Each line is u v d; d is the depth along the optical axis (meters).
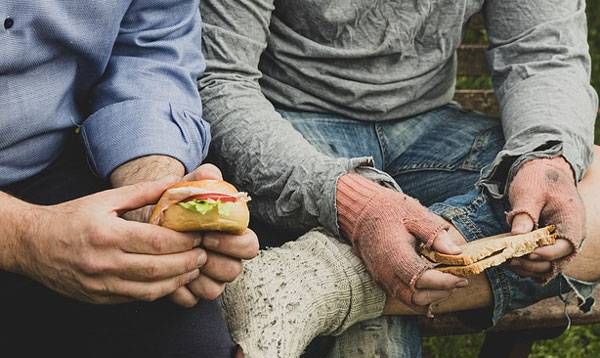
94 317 1.16
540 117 1.46
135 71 1.32
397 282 1.25
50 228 1.10
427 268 1.23
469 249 1.26
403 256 1.24
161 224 1.12
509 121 1.51
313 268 1.28
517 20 1.58
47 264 1.11
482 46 1.91
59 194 1.25
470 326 1.43
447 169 1.57
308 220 1.34
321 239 1.31
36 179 1.28
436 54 1.58
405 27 1.54
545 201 1.34
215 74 1.44
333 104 1.56
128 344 1.15
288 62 1.54
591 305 1.45
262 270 1.26
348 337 1.35
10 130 1.23
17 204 1.13
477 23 1.94
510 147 1.44
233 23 1.45
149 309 1.16
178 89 1.33
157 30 1.35
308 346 1.37
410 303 1.25
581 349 2.02
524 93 1.52
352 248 1.31
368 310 1.32
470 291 1.36
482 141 1.58
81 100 1.34
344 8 1.51
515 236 1.27
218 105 1.41
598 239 1.39
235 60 1.44
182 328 1.16
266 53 1.55
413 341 1.38
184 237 1.11
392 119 1.60
